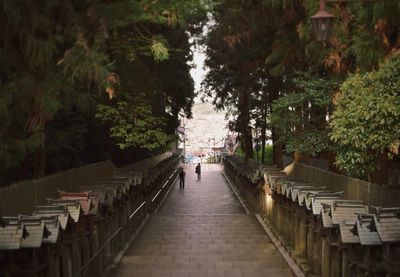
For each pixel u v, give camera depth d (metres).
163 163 38.66
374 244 8.58
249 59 24.70
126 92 22.42
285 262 14.89
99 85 12.19
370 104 10.88
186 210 29.97
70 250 10.66
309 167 19.95
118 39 14.39
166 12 12.69
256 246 17.84
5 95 11.57
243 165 36.50
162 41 14.43
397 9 11.70
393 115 10.78
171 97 31.95
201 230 21.50
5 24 11.80
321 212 10.96
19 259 8.34
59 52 12.60
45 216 9.35
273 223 20.30
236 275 13.62
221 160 75.81
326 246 11.40
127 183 18.70
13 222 8.14
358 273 9.31
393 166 18.67
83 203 11.74
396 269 7.98
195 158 92.81
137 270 14.24
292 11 17.64
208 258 15.88
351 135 11.34
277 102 17.59
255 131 32.44
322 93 16.03
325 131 17.28
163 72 27.38
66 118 18.69
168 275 13.67
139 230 20.80
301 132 17.86
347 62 15.80
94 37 12.19
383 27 12.67
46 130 17.42
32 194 12.88
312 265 13.04
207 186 45.28
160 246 17.95
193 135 103.44
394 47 13.10
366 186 12.86
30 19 11.65
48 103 11.98
